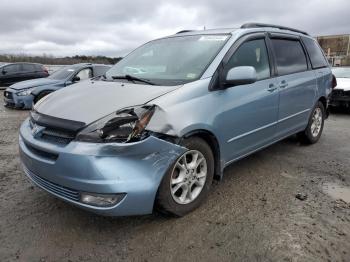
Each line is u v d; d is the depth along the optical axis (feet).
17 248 9.66
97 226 10.79
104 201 9.35
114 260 9.19
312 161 17.02
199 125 10.86
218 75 12.04
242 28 14.34
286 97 15.61
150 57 14.37
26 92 34.24
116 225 10.84
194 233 10.39
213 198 12.67
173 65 13.01
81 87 12.78
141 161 9.61
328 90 20.04
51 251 9.55
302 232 10.43
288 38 16.80
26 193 13.14
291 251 9.48
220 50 12.69
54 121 10.18
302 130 18.52
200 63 12.42
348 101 31.65
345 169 15.96
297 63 17.15
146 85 11.64
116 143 9.20
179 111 10.44
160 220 11.11
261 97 13.80
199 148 11.27
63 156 9.40
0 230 10.54
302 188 13.71
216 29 14.76
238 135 12.93
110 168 9.19
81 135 9.43
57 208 11.92
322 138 21.88
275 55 15.34
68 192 9.78
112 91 11.48
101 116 9.80
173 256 9.32
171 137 10.19
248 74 11.53
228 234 10.32
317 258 9.21
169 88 11.07
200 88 11.37
